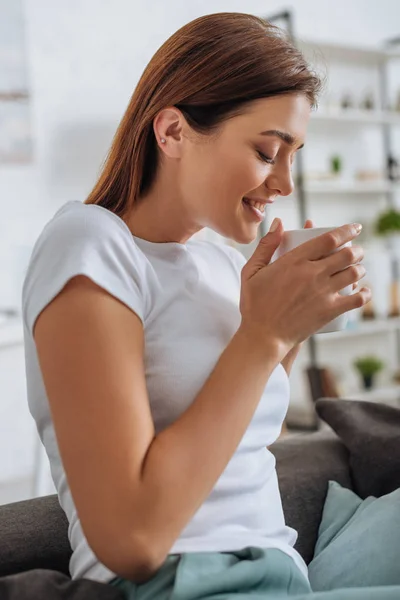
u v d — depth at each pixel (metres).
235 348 0.87
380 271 4.66
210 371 0.95
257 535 0.96
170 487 0.78
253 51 0.94
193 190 0.98
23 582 0.85
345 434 1.33
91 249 0.87
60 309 0.82
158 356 0.94
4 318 2.88
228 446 0.83
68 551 1.08
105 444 0.78
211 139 0.95
